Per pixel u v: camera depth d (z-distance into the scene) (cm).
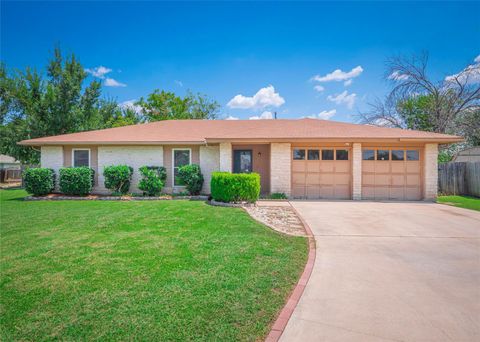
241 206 966
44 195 1278
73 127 2353
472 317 284
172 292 330
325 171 1266
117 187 1285
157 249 492
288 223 722
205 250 486
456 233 631
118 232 612
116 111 3148
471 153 2062
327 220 764
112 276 377
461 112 2092
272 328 262
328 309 299
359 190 1226
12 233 608
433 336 253
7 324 267
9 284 354
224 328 260
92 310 291
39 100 2331
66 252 477
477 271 409
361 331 260
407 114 2428
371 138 1161
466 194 1451
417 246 532
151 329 258
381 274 397
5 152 2414
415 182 1243
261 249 495
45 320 273
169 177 1355
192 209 908
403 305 309
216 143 1263
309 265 427
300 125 1470
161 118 3409
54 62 2406
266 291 336
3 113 2481
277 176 1235
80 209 923
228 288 342
